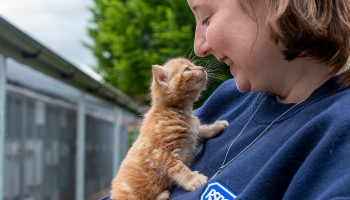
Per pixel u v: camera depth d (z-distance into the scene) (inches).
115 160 597.6
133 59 624.1
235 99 95.7
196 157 92.4
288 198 54.4
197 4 76.2
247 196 59.0
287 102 72.1
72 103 424.2
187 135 98.3
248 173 65.2
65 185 396.2
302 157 57.7
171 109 103.2
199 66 112.3
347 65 64.7
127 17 653.3
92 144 519.2
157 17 598.9
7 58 217.0
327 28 61.6
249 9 68.2
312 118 60.1
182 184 88.8
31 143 305.4
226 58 75.8
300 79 69.2
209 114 99.3
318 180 53.0
